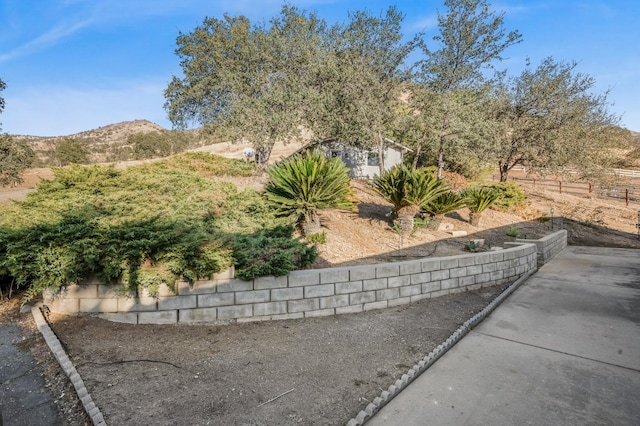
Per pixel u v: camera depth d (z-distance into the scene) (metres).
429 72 15.13
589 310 4.59
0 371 2.70
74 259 3.49
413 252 7.23
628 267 7.43
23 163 17.38
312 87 15.47
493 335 3.79
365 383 2.79
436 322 4.21
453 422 2.29
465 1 14.11
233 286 3.96
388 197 8.39
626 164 22.59
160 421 2.25
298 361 3.14
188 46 16.98
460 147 15.45
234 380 2.79
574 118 16.91
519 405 2.47
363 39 15.12
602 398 2.54
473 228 10.82
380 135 15.76
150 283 3.63
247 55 16.86
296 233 7.05
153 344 3.35
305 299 4.25
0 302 3.91
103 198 5.80
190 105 18.03
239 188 9.45
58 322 3.55
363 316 4.39
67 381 2.61
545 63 17.19
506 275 6.25
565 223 13.53
